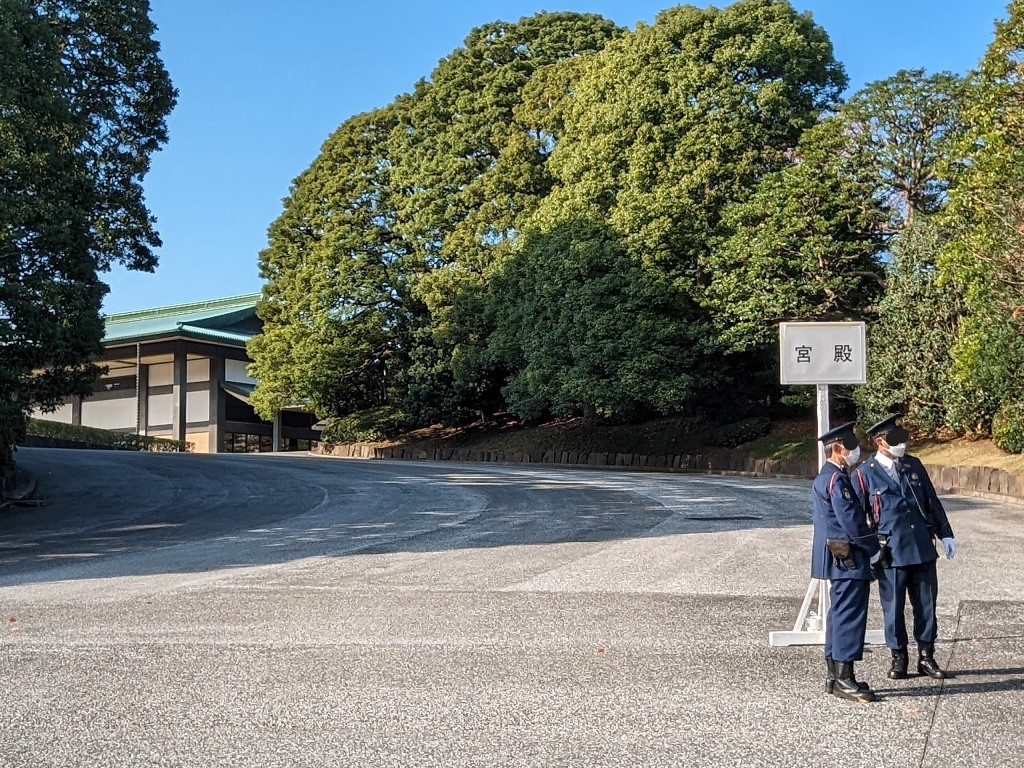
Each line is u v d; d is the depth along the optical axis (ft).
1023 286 62.95
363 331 138.51
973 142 69.36
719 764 15.57
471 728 17.54
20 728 17.67
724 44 97.30
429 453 132.77
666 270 99.60
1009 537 43.78
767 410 110.83
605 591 31.89
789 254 90.94
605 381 99.66
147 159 78.18
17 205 56.08
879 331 85.87
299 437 215.31
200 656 23.29
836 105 95.09
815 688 20.18
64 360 62.08
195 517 59.06
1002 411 73.87
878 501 21.01
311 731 17.43
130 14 75.36
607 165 102.63
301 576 35.88
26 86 59.82
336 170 143.54
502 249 119.03
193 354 199.93
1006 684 20.29
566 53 130.31
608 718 18.08
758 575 34.55
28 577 37.01
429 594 31.71
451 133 130.72
